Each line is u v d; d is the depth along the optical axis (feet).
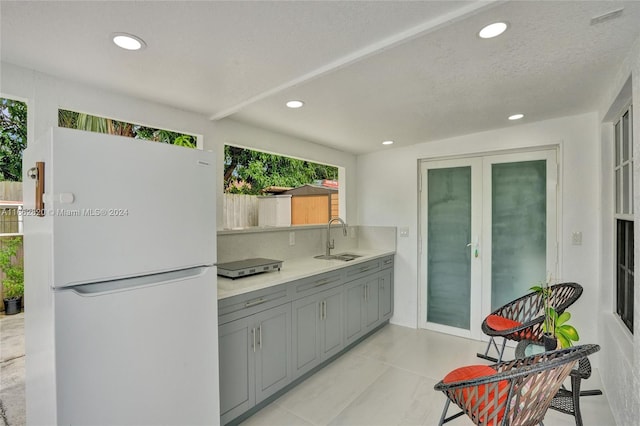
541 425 5.71
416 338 11.28
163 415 4.63
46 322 3.90
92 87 6.36
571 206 9.09
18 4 3.81
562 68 5.91
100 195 4.04
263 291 7.14
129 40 4.71
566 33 4.72
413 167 12.15
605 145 8.18
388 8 4.07
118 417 4.16
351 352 10.16
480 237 11.00
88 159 3.94
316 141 11.37
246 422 6.77
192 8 3.97
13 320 12.89
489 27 4.53
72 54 5.11
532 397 4.28
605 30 4.64
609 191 8.17
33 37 4.58
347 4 3.96
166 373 4.68
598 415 6.79
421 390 7.97
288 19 4.26
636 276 5.03
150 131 17.95
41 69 5.61
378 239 13.15
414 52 5.25
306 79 6.05
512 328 7.27
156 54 5.16
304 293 8.32
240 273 7.52
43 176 3.91
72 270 3.80
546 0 3.93
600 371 8.27
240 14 4.12
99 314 4.00
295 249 10.91
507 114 8.68
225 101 7.28
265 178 24.58
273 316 7.39
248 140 9.34
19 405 7.11
